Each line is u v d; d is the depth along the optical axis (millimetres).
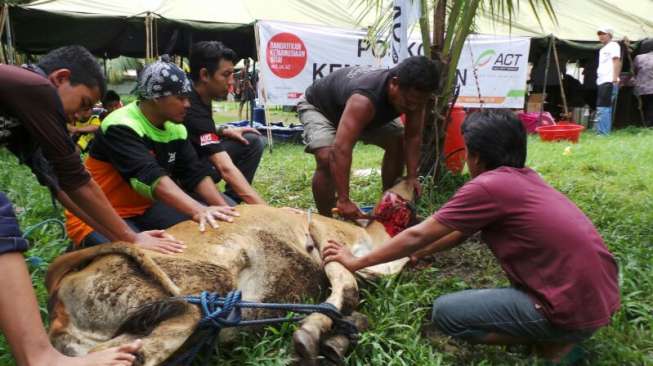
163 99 3275
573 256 2555
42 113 2223
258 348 2646
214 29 10297
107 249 2418
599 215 5188
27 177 6609
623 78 13922
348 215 4086
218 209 3078
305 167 8180
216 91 4199
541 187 2740
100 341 2264
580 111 14508
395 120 4910
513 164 2777
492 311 2717
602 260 2627
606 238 4391
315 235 3332
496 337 2783
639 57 13617
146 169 3223
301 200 6148
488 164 2814
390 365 2670
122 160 3299
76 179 2463
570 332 2598
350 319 2900
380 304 3201
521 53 11359
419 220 4348
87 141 6371
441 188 5598
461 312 2797
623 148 9500
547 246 2582
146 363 2113
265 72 10016
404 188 4453
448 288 3654
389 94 4000
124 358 2035
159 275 2328
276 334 2771
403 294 3385
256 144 5164
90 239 3326
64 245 3971
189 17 10258
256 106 15117
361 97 3965
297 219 3406
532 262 2633
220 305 2363
